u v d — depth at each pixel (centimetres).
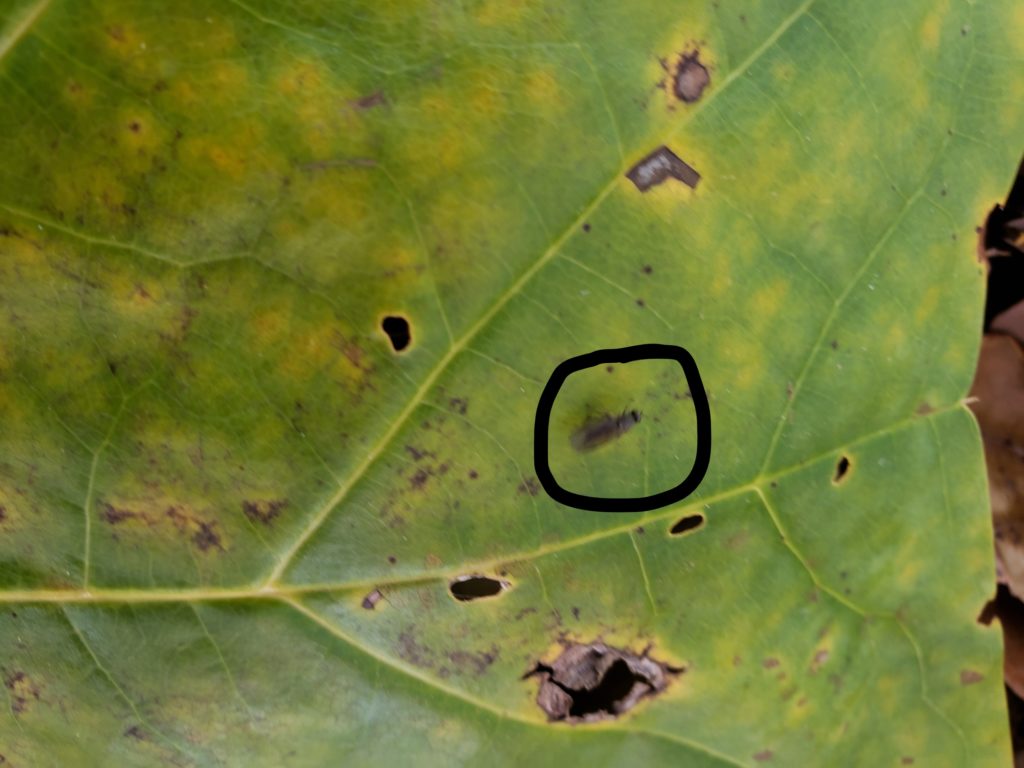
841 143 10
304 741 10
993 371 12
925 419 11
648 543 10
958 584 11
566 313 10
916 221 10
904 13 10
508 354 10
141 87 9
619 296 10
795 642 11
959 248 11
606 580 10
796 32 10
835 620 11
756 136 10
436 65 10
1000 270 12
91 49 9
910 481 11
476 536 10
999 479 12
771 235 10
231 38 9
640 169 10
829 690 11
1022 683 12
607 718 11
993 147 11
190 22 9
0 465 10
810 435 10
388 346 10
